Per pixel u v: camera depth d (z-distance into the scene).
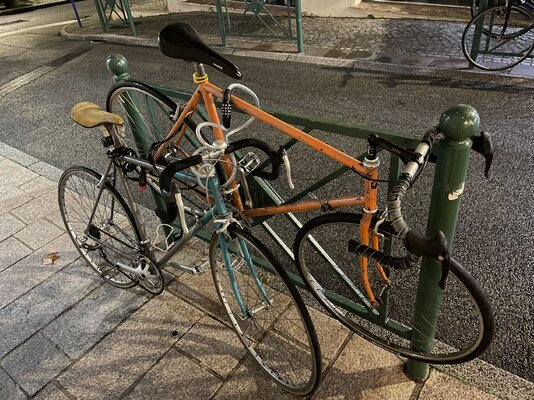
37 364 2.33
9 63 8.93
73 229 3.07
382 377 2.10
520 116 4.65
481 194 3.47
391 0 8.77
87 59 8.61
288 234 3.33
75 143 5.13
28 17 14.94
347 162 1.60
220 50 7.73
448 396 2.00
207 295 2.66
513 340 2.32
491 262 2.83
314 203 1.81
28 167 4.45
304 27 8.36
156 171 2.06
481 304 1.58
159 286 2.51
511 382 2.04
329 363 2.19
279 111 1.96
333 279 2.84
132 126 2.72
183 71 7.12
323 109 5.21
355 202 1.68
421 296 1.85
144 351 2.35
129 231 3.26
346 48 7.02
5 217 3.60
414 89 5.50
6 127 5.80
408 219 3.28
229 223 1.88
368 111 5.04
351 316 2.48
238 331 2.21
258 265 2.33
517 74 5.51
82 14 14.16
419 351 1.99
